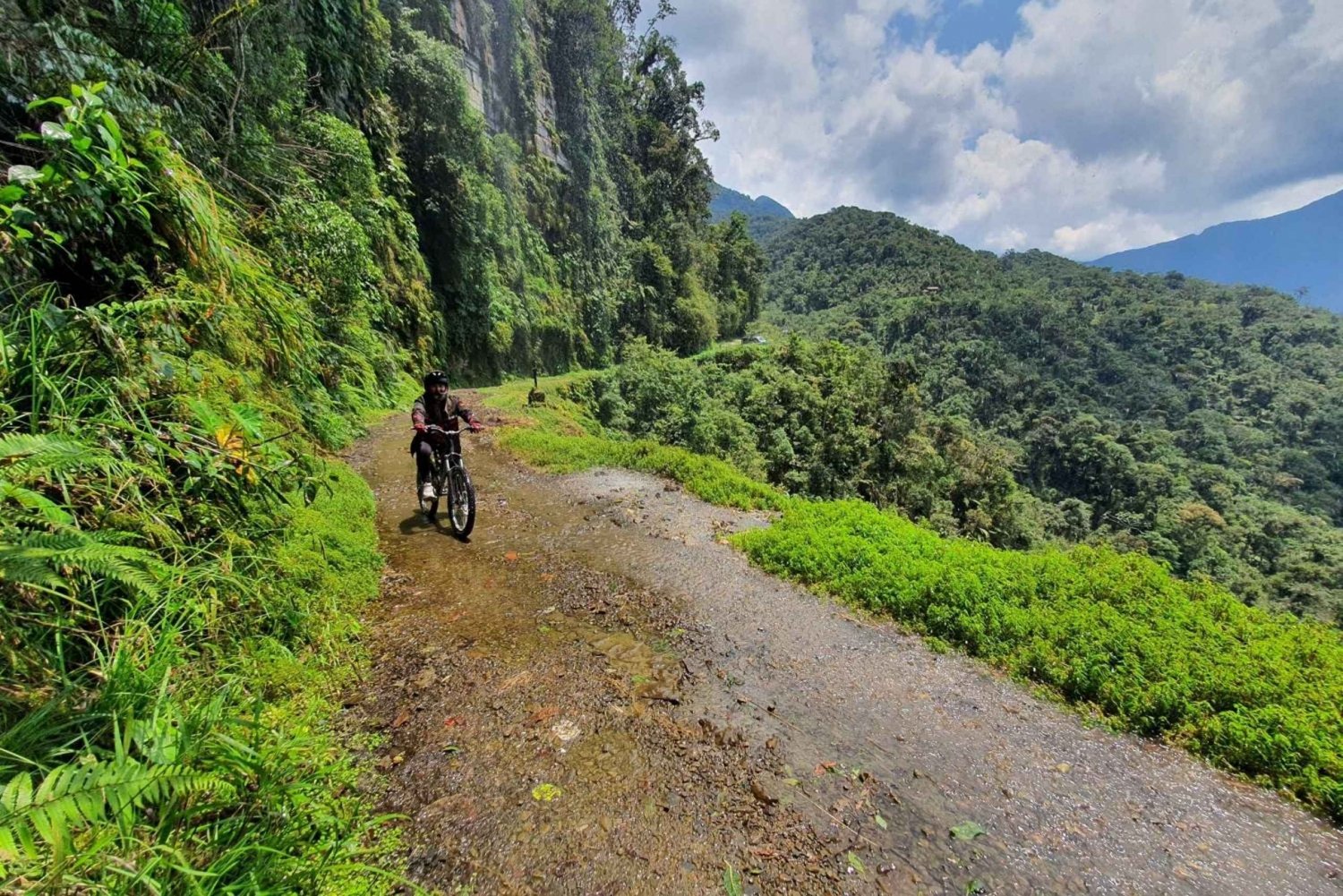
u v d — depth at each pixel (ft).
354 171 39.09
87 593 7.14
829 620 14.35
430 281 71.51
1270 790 9.23
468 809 7.64
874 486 114.01
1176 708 10.77
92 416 8.50
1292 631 13.15
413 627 12.71
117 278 10.59
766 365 132.36
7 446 6.25
